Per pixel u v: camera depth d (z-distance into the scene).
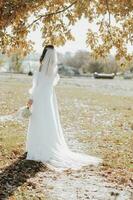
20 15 8.51
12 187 7.61
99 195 7.45
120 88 56.69
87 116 20.38
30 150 9.59
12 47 9.98
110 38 10.80
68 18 10.20
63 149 9.91
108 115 21.28
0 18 8.05
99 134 14.50
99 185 8.04
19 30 9.38
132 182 8.33
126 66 10.89
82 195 7.41
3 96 30.70
